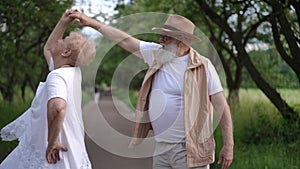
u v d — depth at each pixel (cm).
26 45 1922
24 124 535
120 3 1490
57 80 488
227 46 1727
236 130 1187
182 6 1639
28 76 2092
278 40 1177
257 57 1655
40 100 505
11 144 999
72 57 505
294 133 1097
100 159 1060
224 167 518
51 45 548
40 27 1697
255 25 1382
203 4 1315
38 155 500
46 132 500
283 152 980
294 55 1141
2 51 1579
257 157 960
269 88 1216
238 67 1697
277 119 1215
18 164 519
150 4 1764
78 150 498
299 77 1170
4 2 1326
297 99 1320
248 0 1284
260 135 1165
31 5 1373
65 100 484
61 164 492
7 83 1989
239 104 1500
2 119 1259
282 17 1128
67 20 539
